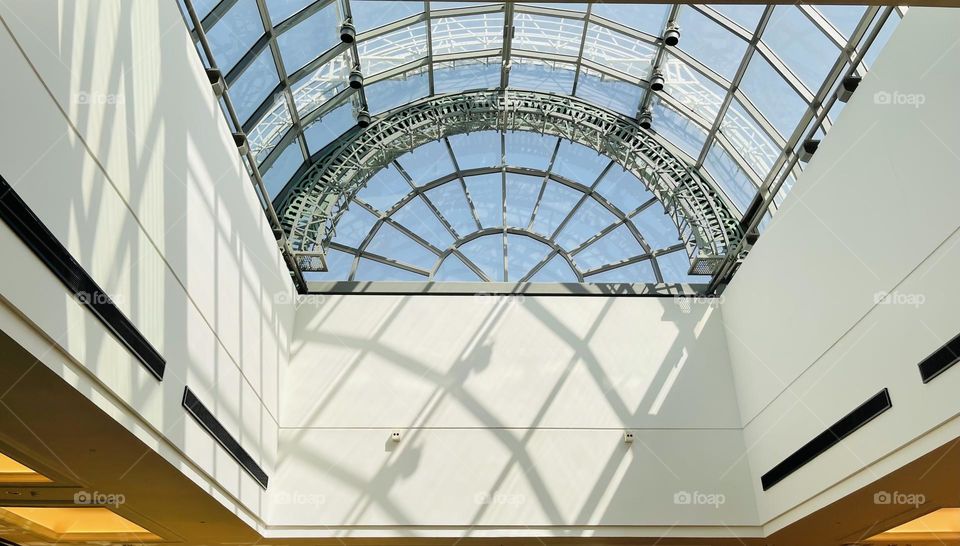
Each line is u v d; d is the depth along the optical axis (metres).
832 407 14.51
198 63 13.45
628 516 17.89
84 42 9.05
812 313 15.45
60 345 8.29
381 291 20.94
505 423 18.95
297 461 18.23
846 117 14.34
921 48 11.82
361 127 23.14
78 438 10.43
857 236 13.73
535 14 21.50
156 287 11.16
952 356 10.91
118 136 9.95
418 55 22.25
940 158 11.21
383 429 18.77
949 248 11.02
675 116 22.47
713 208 21.20
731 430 19.11
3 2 7.36
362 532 17.50
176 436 11.78
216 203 14.20
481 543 18.09
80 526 16.70
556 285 21.33
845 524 16.23
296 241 20.34
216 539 17.25
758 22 18.34
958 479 12.80
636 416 19.20
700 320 20.66
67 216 8.52
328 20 19.33
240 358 15.42
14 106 7.50
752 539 17.92
